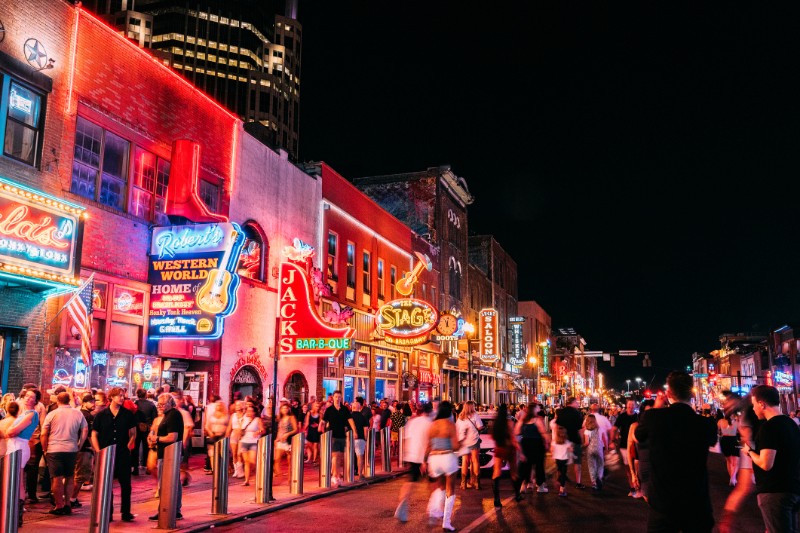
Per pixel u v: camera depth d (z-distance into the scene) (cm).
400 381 3781
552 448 1541
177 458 1048
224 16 12112
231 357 2275
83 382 1706
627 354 6762
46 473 1291
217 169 2300
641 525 1080
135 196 1952
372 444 1795
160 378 2017
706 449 539
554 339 10538
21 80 1576
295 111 13225
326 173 3091
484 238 6359
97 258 1773
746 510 1248
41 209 1478
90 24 1792
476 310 5641
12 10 1561
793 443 595
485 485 1644
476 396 5475
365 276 3478
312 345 2472
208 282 1884
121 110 1894
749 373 8744
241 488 1517
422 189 4759
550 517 1159
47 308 1622
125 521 1071
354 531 1041
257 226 2498
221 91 11912
